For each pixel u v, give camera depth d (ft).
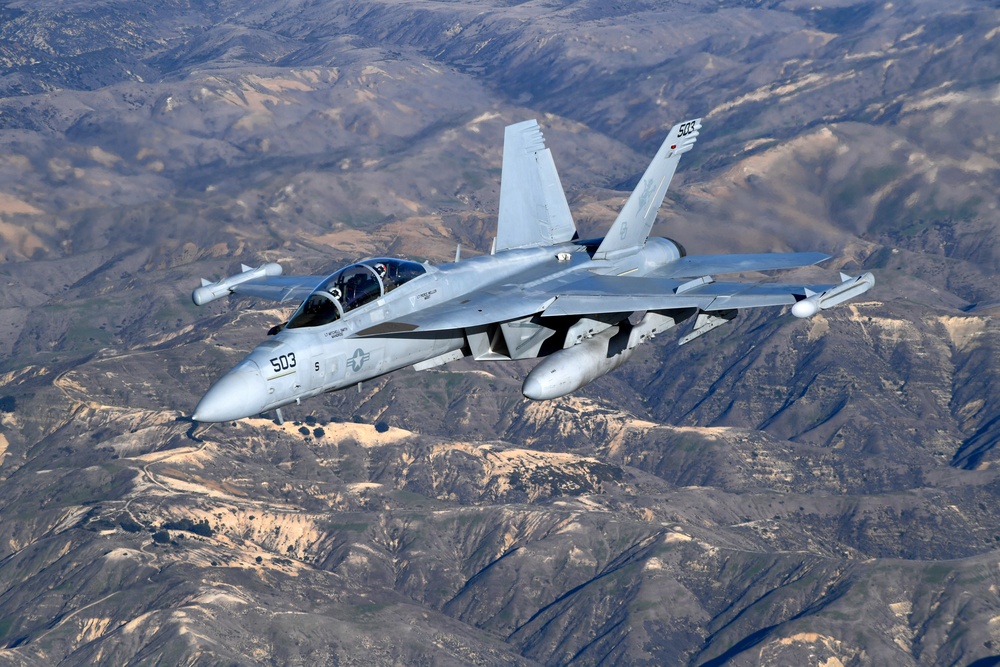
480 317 187.21
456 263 207.72
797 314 190.19
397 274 191.42
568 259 226.99
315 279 224.33
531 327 205.67
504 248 229.66
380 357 188.03
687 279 230.07
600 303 198.39
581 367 201.57
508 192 232.73
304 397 178.60
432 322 182.60
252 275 227.20
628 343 211.41
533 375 198.29
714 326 216.54
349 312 183.93
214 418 165.89
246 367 171.32
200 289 220.43
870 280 196.44
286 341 176.86
